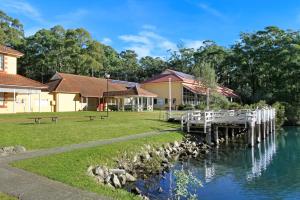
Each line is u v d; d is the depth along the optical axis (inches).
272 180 722.8
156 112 1766.7
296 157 1003.9
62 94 1811.0
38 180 439.2
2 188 398.9
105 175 581.9
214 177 733.3
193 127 1180.5
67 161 568.4
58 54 3024.1
